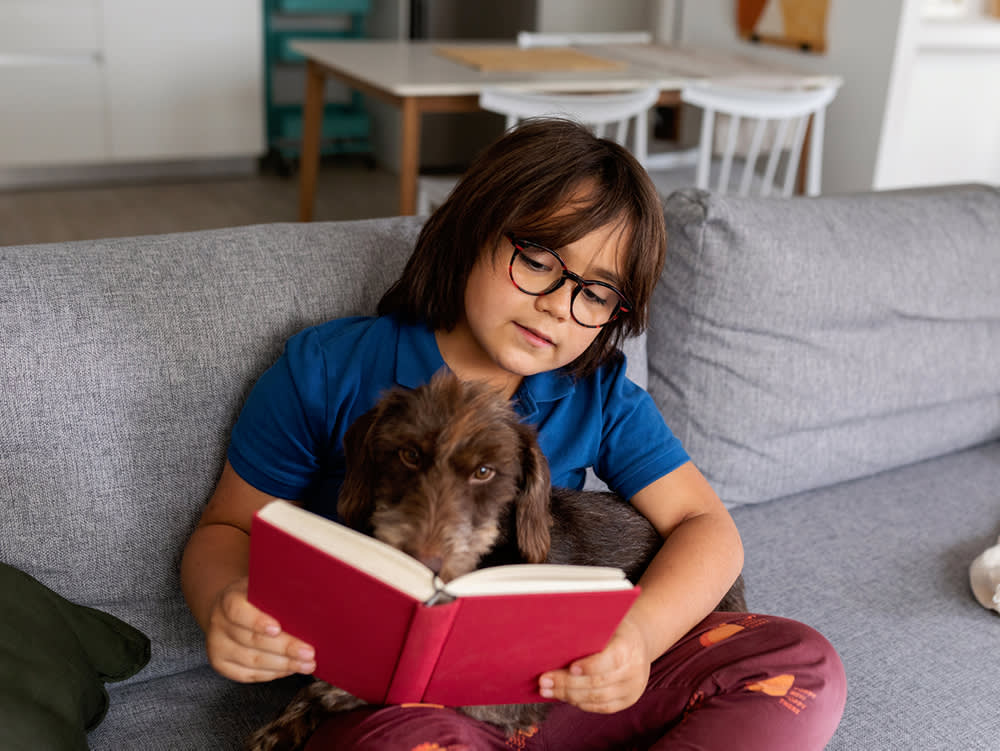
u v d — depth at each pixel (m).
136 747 1.09
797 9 3.98
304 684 1.21
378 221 1.43
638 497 1.22
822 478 1.79
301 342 1.17
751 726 0.98
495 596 0.77
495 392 0.98
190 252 1.25
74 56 4.64
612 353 1.22
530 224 1.05
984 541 1.66
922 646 1.37
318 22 5.77
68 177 4.98
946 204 1.89
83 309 1.15
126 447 1.16
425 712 0.94
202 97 4.97
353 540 0.78
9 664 0.95
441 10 5.67
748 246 1.58
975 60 4.07
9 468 1.10
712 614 1.19
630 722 1.09
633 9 5.18
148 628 1.21
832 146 3.94
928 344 1.83
